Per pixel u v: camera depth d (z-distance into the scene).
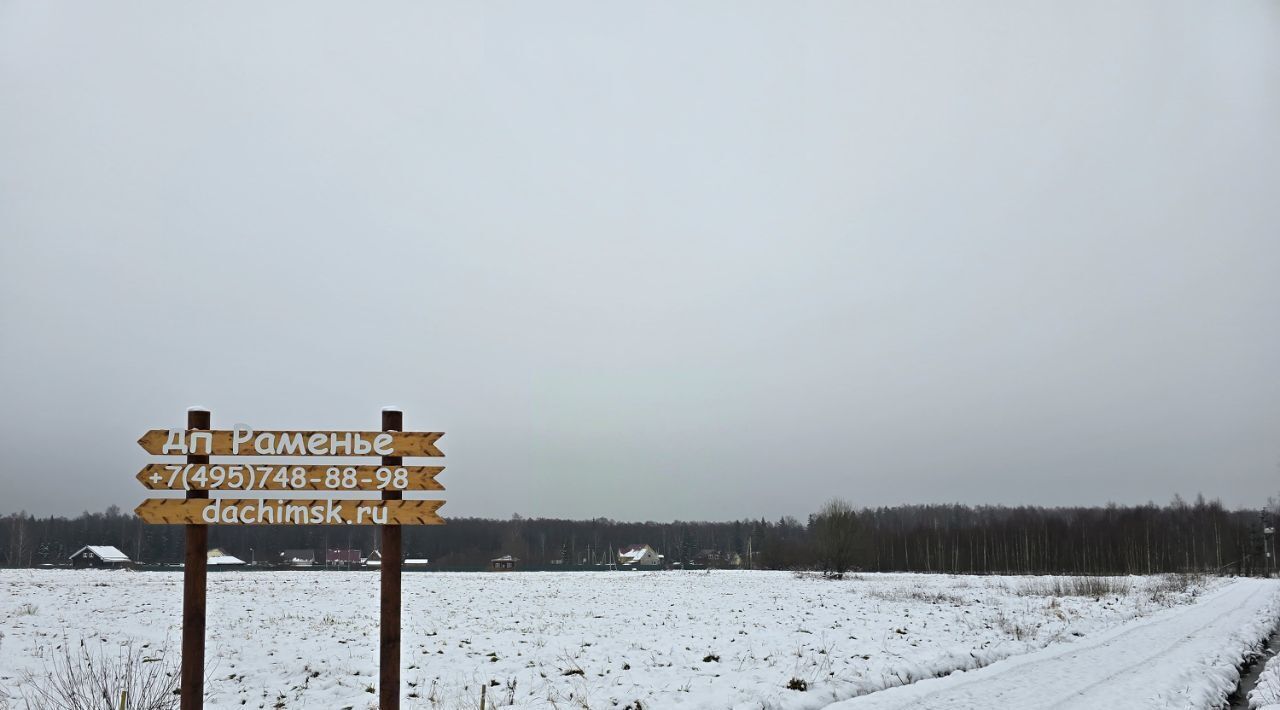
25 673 15.23
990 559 100.38
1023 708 13.05
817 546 68.69
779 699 13.31
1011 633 22.64
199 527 9.76
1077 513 142.62
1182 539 111.00
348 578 56.62
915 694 14.20
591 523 160.88
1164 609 33.38
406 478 10.01
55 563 107.81
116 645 19.41
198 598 9.64
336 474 9.90
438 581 55.53
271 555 117.25
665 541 158.12
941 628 23.91
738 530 157.38
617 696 13.55
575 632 23.20
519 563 113.12
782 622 26.11
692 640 21.20
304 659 17.53
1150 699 13.79
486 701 13.18
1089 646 21.00
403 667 16.80
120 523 126.69
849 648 19.27
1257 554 104.62
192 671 9.53
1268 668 18.09
